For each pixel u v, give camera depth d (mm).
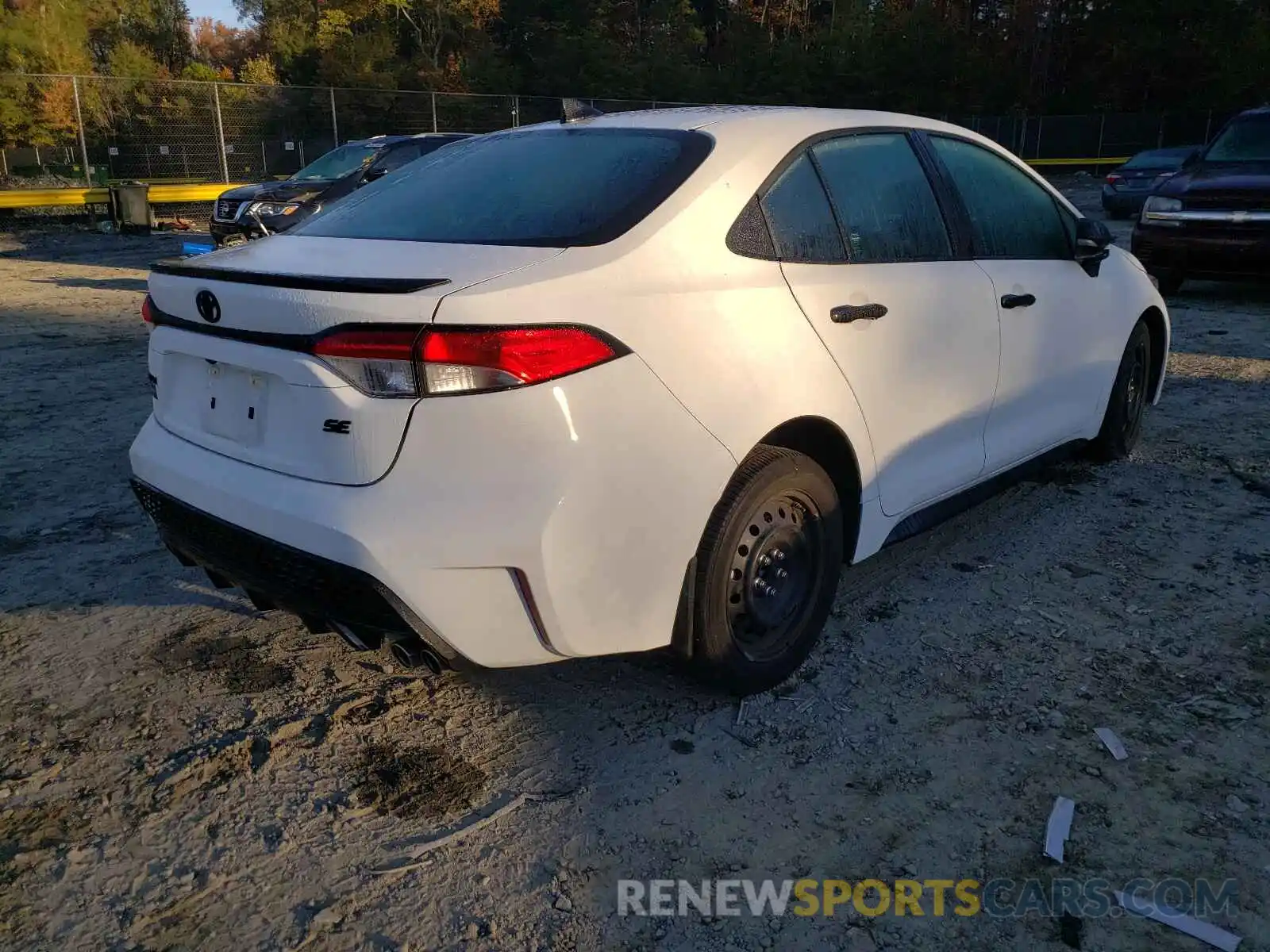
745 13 49781
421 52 48156
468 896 2285
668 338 2525
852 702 3051
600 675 3213
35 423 5992
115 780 2684
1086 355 4422
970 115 41719
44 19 36344
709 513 2635
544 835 2479
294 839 2463
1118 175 20875
